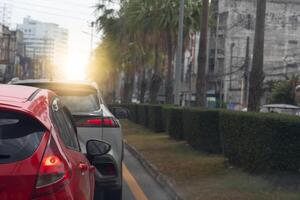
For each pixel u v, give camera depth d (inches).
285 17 3070.9
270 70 3029.0
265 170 419.5
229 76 3056.1
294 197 363.9
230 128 503.8
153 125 1112.2
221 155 606.5
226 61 3075.8
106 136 329.7
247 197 373.1
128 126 1376.7
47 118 170.7
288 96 2400.3
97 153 239.3
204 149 642.2
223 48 3097.9
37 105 173.3
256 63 594.6
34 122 163.6
